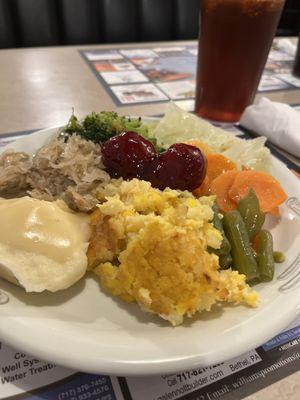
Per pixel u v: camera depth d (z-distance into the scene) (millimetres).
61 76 426
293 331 158
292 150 293
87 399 132
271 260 171
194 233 162
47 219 162
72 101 368
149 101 373
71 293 159
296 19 764
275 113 313
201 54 317
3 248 152
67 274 152
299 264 171
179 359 122
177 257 152
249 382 139
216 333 133
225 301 153
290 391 137
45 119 333
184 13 637
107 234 172
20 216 160
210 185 212
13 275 147
